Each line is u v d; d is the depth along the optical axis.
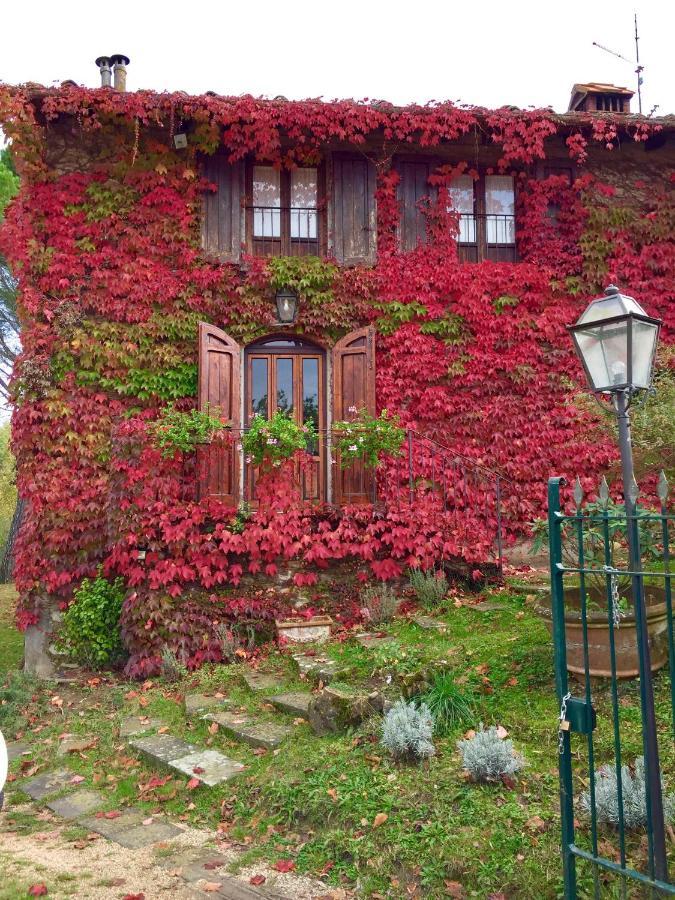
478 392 8.75
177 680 6.55
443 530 7.68
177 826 3.99
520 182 9.25
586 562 4.25
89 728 5.71
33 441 7.88
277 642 6.98
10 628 10.19
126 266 8.19
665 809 3.02
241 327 8.42
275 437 7.49
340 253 8.69
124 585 7.63
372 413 8.13
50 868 3.49
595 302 3.15
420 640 6.01
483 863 3.06
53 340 8.01
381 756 4.13
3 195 14.09
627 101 10.06
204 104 7.96
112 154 8.39
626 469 2.98
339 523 7.54
